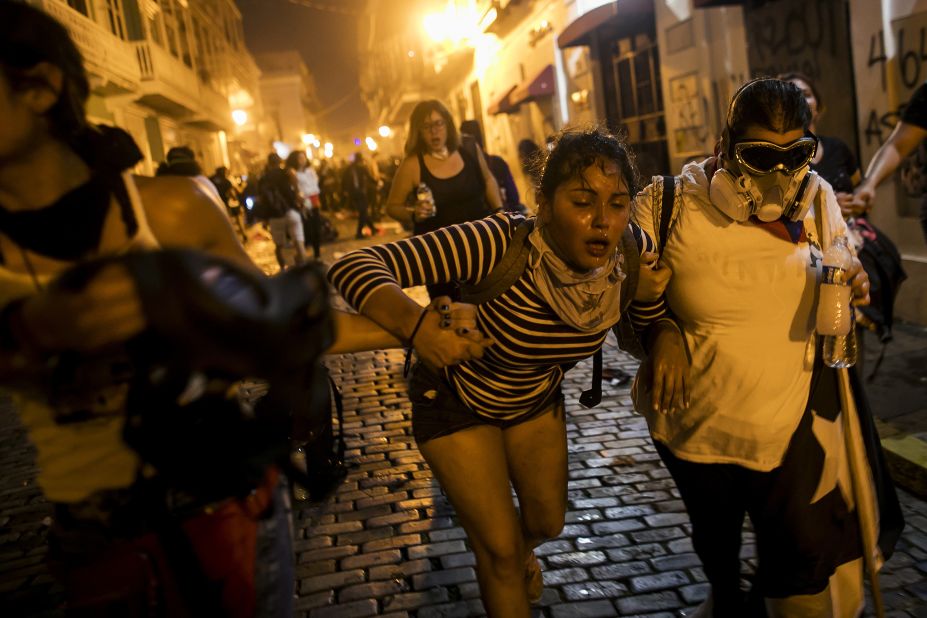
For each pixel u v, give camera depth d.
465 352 1.90
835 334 2.15
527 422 2.42
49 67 1.29
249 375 1.21
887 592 2.94
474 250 2.09
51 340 1.17
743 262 2.19
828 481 2.23
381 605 3.12
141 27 19.20
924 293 6.00
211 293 1.11
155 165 21.95
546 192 2.01
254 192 21.80
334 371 6.52
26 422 1.39
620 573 3.20
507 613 2.29
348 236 19.66
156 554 1.38
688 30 8.84
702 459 2.32
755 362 2.19
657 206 2.26
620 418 4.84
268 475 1.51
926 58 5.59
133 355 1.20
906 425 4.20
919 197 5.98
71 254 1.35
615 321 2.16
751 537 3.37
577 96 13.42
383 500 4.01
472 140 5.20
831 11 6.71
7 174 1.30
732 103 2.15
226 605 1.40
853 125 6.78
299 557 3.53
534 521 2.54
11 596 3.49
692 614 2.76
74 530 1.39
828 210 2.24
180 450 1.29
